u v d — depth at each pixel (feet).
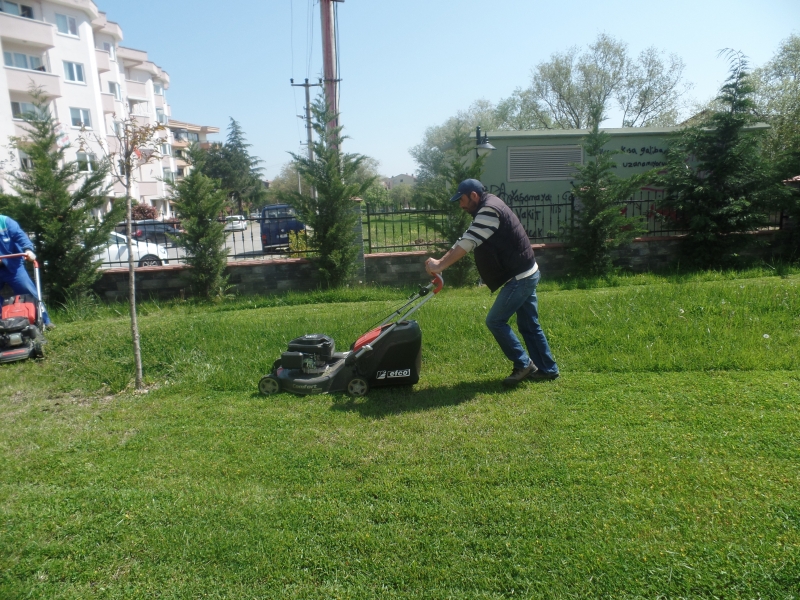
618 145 40.68
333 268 35.09
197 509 10.41
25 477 11.84
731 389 14.69
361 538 9.40
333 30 40.63
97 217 33.81
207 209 34.19
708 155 35.86
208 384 17.20
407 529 9.61
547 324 20.77
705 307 21.29
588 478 10.83
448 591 8.25
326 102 34.58
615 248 36.78
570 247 36.11
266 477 11.51
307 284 36.06
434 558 8.89
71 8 107.65
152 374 18.38
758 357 16.70
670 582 8.15
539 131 40.55
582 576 8.38
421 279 36.17
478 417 13.92
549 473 11.07
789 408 13.32
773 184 34.76
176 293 34.83
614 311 21.84
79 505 10.68
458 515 9.90
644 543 8.95
